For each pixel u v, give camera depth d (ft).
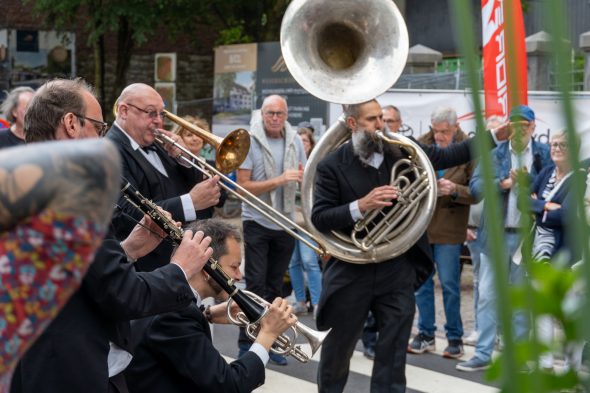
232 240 11.94
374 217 16.63
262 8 56.44
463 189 21.81
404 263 16.76
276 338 11.80
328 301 16.75
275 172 22.76
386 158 16.87
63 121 9.30
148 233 11.41
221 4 57.06
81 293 9.04
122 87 60.95
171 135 15.37
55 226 2.22
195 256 9.98
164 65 56.70
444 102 29.01
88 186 2.22
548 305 3.05
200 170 15.30
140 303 9.22
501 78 17.29
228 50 45.19
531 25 37.19
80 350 8.91
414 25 52.95
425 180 16.58
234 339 24.27
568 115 2.87
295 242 24.47
